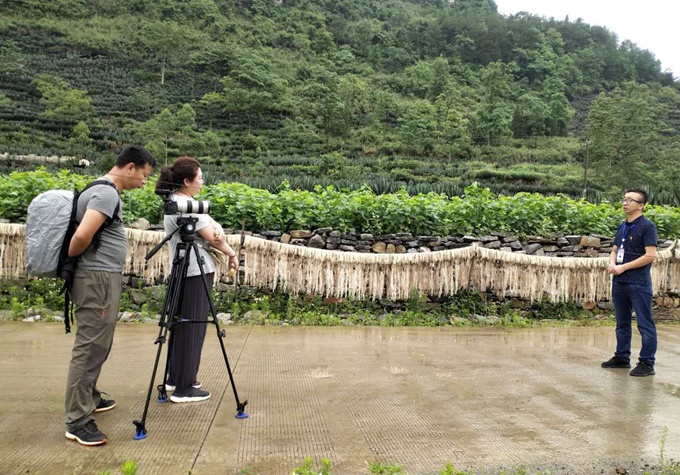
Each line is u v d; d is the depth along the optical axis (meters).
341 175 34.53
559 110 59.66
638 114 39.81
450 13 105.25
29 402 3.02
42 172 7.00
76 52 59.16
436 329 5.89
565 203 7.90
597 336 5.77
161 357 4.15
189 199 3.02
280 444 2.54
